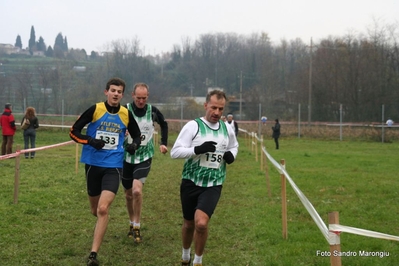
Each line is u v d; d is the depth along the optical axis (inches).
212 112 193.5
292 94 1867.6
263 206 351.9
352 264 221.0
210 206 187.3
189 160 195.3
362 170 587.5
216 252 239.5
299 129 1349.7
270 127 1381.6
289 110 1710.1
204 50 2625.5
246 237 265.6
